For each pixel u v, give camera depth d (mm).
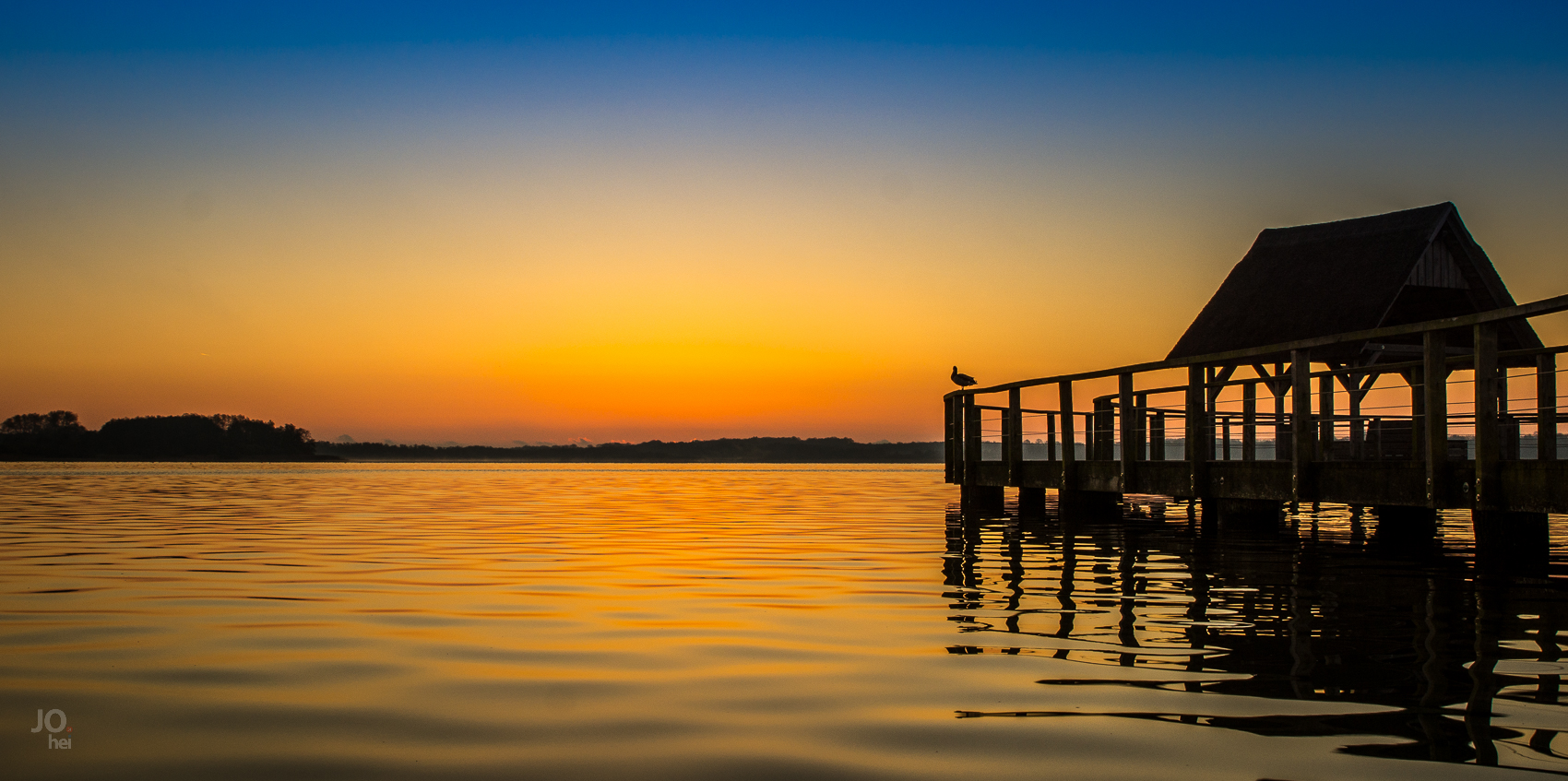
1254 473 13180
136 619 7738
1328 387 20266
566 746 4668
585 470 93312
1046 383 18156
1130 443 15672
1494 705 5164
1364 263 21375
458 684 5750
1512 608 8086
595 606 8383
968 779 4211
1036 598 8773
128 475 54656
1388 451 20297
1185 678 5809
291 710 5250
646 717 5102
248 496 28391
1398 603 8344
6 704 5363
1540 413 11094
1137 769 4301
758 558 12000
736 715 5137
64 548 13023
